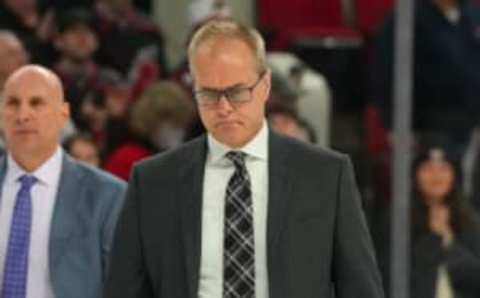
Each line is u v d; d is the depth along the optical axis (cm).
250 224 1312
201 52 1277
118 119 2355
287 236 1306
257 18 3016
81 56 2662
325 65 2903
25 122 1528
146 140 2286
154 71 2759
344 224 1320
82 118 2555
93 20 2780
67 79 2608
